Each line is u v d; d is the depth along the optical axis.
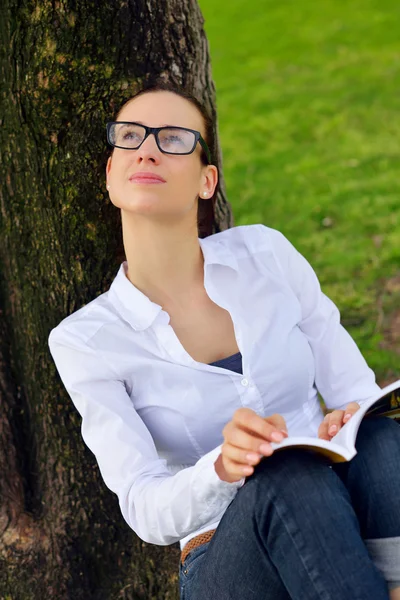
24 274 2.64
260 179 6.05
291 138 6.66
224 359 2.24
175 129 2.18
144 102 2.23
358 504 1.91
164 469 2.11
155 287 2.25
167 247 2.20
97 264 2.60
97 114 2.42
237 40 8.92
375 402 1.95
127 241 2.23
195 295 2.28
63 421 2.69
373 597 1.69
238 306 2.28
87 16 2.32
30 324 2.68
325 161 6.20
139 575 2.73
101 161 2.46
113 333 2.20
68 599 2.71
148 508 1.98
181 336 2.25
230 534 1.86
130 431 2.13
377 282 4.66
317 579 1.71
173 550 2.72
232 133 6.85
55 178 2.49
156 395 2.19
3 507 2.73
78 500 2.72
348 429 1.87
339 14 9.27
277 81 7.79
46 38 2.33
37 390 2.71
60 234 2.55
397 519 1.86
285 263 2.40
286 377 2.26
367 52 8.18
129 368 2.18
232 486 1.88
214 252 2.30
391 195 5.56
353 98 7.22
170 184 2.14
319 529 1.74
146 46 2.42
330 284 4.70
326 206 5.54
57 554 2.71
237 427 1.82
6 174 2.56
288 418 2.29
